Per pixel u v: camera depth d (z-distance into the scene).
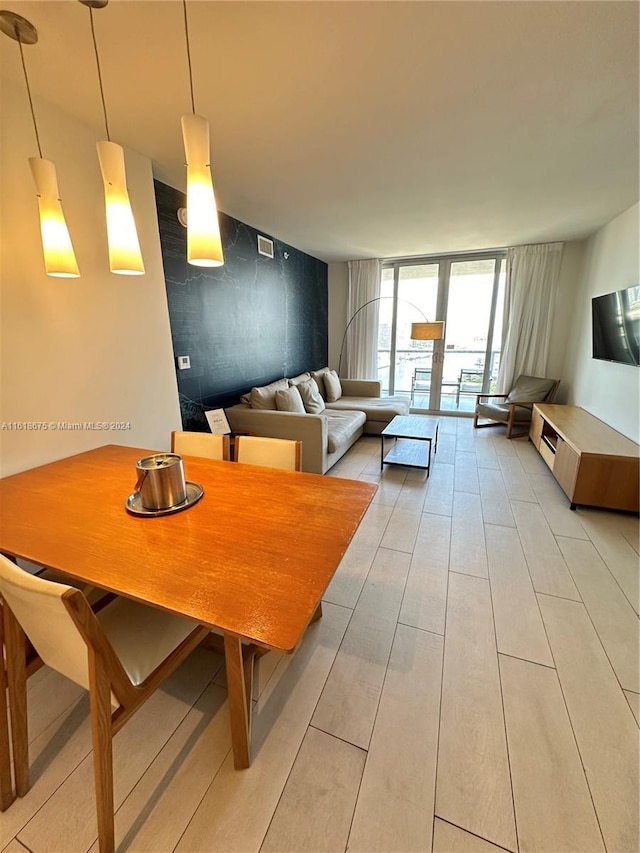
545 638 1.59
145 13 1.24
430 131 2.00
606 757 1.15
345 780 1.09
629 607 1.77
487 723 1.25
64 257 1.46
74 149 1.84
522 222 3.62
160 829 0.98
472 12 1.25
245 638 0.77
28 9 1.21
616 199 2.98
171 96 1.69
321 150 2.20
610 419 3.33
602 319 3.36
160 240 2.65
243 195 2.90
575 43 1.38
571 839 0.97
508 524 2.55
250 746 1.18
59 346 1.85
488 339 5.29
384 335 5.88
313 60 1.47
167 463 1.33
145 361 2.37
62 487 1.51
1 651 1.03
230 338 3.56
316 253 5.04
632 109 1.80
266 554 1.04
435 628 1.65
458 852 0.94
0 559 0.88
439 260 5.27
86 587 1.41
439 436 4.64
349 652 1.53
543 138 2.07
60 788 1.08
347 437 3.82
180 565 0.99
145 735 1.22
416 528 2.50
